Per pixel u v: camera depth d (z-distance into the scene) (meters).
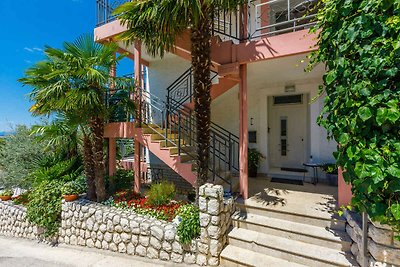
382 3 1.78
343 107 2.03
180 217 4.01
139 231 4.11
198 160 4.02
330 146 5.75
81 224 4.93
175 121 5.82
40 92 4.61
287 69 5.09
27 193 7.16
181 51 5.41
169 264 3.74
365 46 1.88
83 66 4.68
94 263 4.08
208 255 3.46
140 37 4.21
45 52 4.80
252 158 6.54
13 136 8.30
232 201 4.04
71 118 5.00
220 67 4.36
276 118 6.93
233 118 7.06
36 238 5.72
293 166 6.71
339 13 2.18
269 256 3.27
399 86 1.72
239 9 4.41
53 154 7.20
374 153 1.72
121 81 5.12
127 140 10.20
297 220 3.64
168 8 3.37
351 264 2.74
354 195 2.06
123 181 6.64
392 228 1.83
